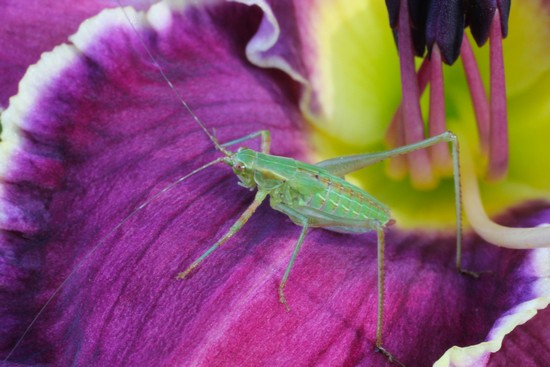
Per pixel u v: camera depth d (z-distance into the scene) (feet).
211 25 0.58
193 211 0.53
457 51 0.55
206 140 0.55
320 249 0.53
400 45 0.55
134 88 0.56
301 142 0.57
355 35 0.59
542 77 0.57
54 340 0.51
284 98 0.58
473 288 0.53
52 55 0.55
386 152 0.55
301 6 0.58
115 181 0.54
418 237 0.55
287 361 0.50
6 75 0.57
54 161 0.54
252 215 0.54
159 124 0.55
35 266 0.52
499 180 0.57
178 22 0.57
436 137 0.54
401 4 0.54
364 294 0.52
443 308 0.52
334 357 0.51
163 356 0.50
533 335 0.51
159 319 0.51
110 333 0.51
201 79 0.57
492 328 0.50
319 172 0.54
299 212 0.54
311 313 0.52
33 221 0.53
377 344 0.51
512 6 0.57
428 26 0.54
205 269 0.52
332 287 0.52
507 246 0.53
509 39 0.58
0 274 0.52
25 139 0.54
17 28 0.57
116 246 0.52
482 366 0.49
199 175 0.54
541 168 0.57
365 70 0.59
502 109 0.55
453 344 0.51
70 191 0.53
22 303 0.52
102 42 0.56
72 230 0.53
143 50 0.56
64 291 0.52
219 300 0.51
